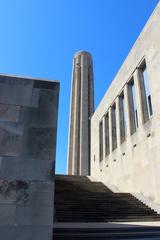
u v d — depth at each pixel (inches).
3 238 218.4
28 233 223.1
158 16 693.9
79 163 2094.0
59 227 315.0
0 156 247.3
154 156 638.5
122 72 942.4
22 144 255.9
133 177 757.3
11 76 283.7
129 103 852.6
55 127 270.1
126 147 837.2
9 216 226.2
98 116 1262.3
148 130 687.1
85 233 297.7
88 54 2679.6
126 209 515.8
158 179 605.3
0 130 257.6
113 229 311.0
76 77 2544.3
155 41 695.1
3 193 233.8
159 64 658.2
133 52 848.9
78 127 2282.2
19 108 271.1
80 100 2412.6
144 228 323.3
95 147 1273.4
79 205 518.6
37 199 236.4
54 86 290.0
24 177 242.8
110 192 684.1
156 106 655.8
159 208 508.1
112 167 965.2
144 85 778.8
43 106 277.4
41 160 252.5
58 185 738.2
